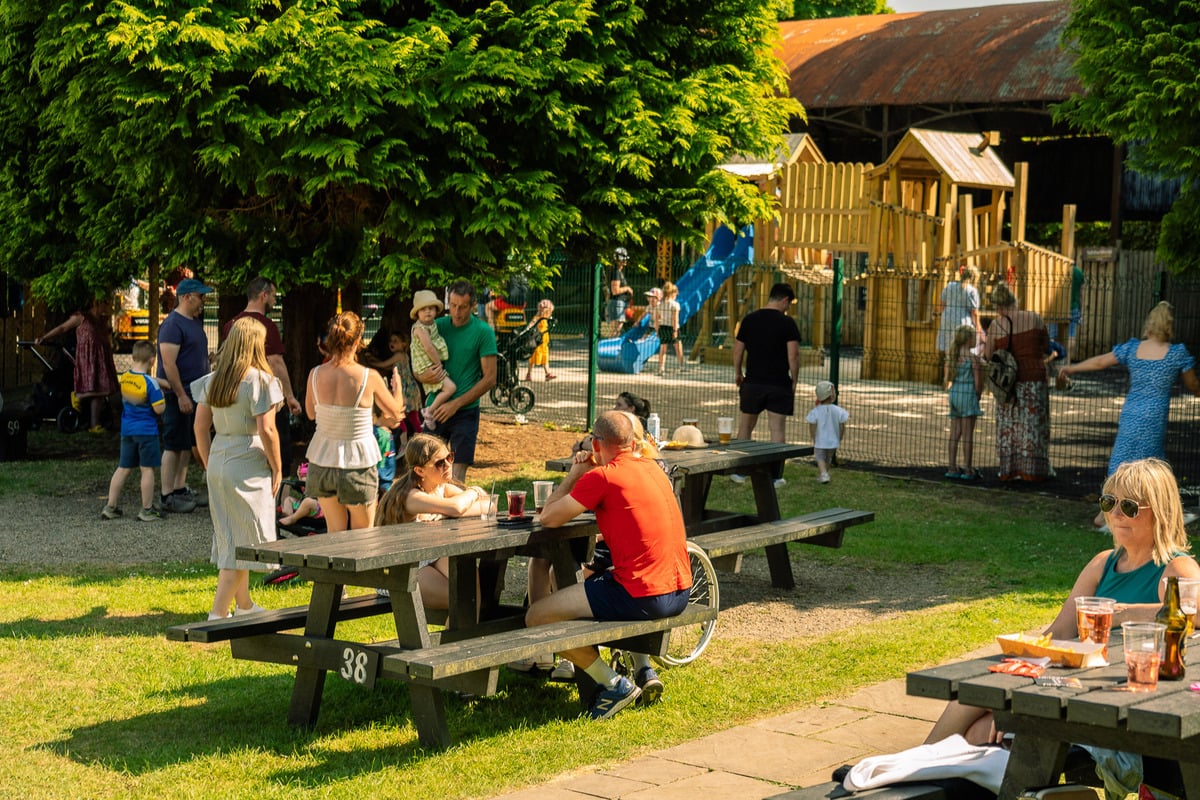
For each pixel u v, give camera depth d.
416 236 11.93
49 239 14.70
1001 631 8.09
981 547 10.71
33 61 12.00
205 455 7.67
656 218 13.20
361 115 11.16
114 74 11.05
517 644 5.90
